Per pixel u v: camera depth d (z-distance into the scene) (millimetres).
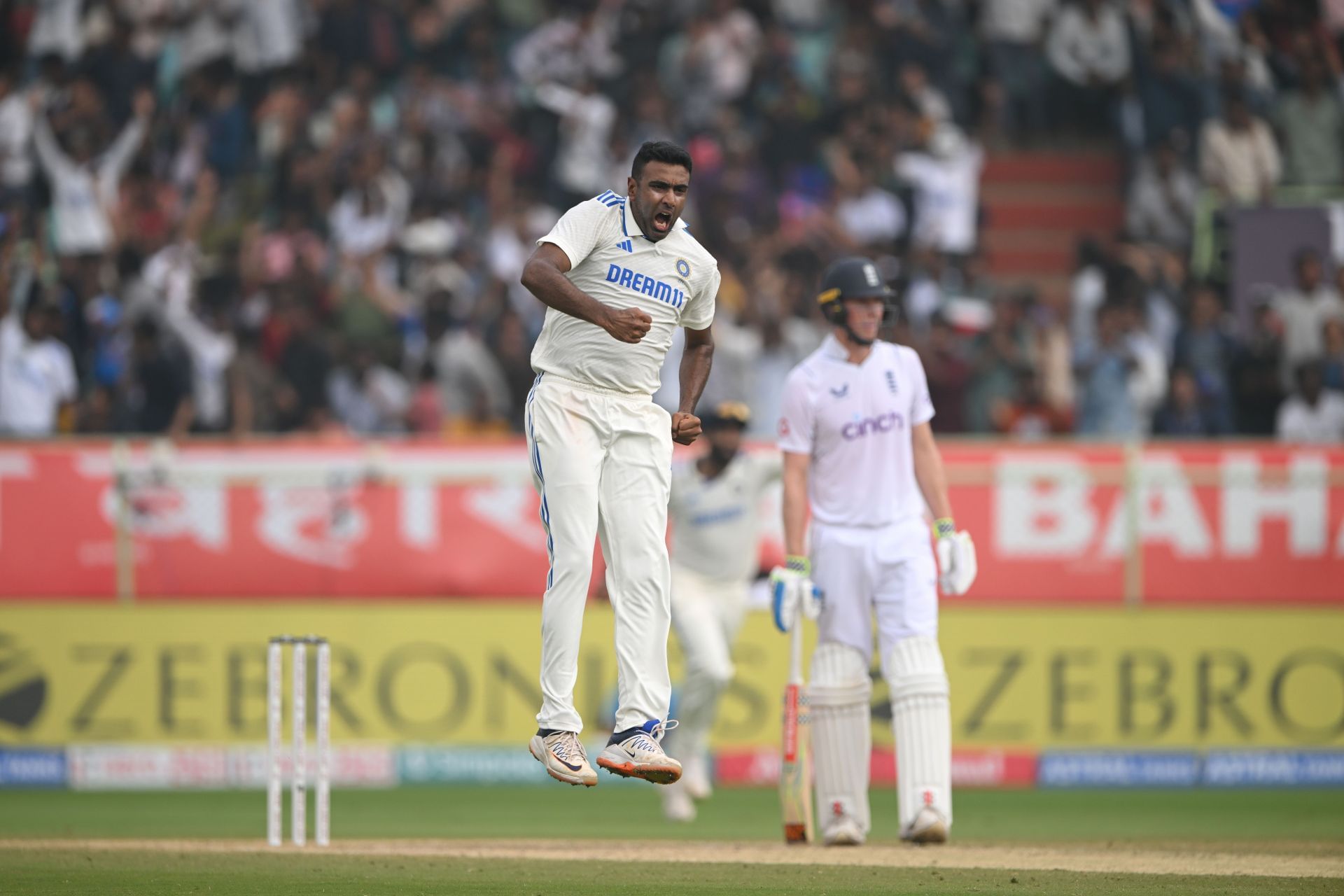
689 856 22688
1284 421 46500
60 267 49656
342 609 37250
